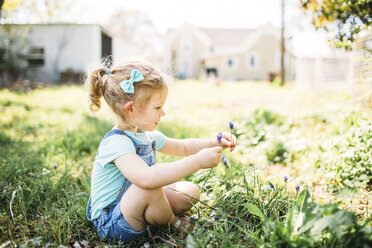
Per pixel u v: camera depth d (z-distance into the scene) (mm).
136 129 1805
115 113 1851
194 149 2260
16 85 13695
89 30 18188
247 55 33938
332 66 11609
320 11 2693
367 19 2576
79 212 2049
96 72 1909
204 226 1813
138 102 1779
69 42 18297
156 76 1805
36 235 1881
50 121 6141
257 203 1945
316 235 1363
